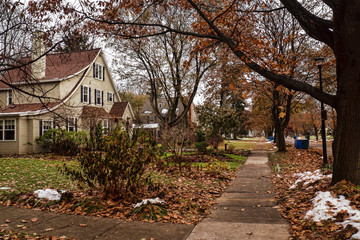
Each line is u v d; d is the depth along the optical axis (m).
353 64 5.93
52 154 19.75
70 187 8.12
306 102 26.94
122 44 22.66
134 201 6.19
